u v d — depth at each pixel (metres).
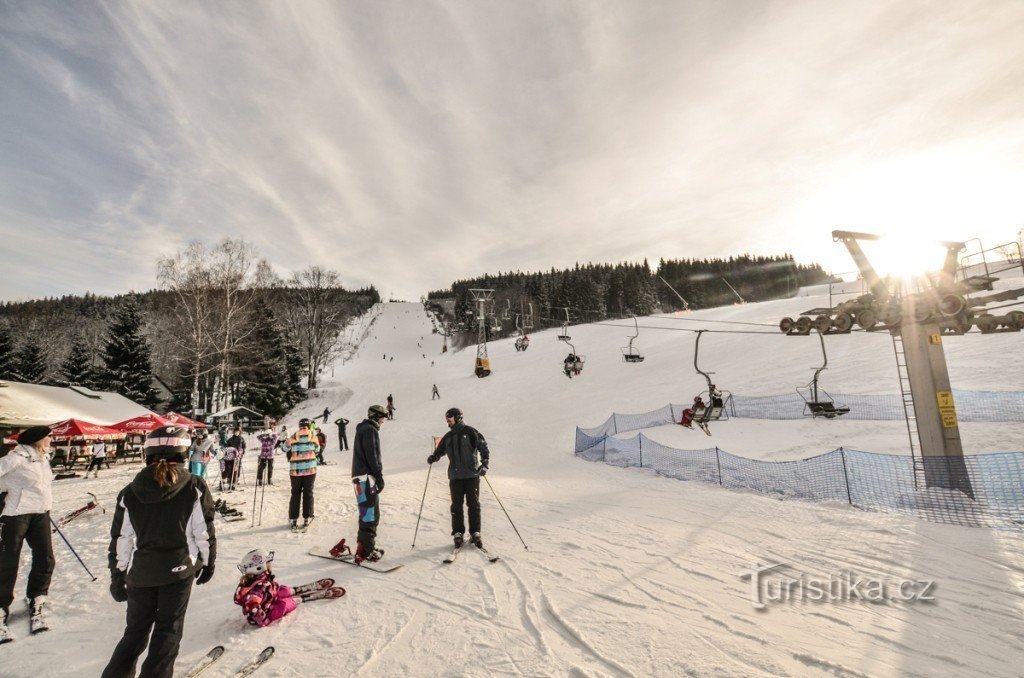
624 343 50.47
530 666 3.16
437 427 26.92
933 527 6.13
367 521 5.52
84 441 17.53
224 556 5.87
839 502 7.69
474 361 60.56
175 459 3.00
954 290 8.78
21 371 40.91
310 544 6.32
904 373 18.28
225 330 36.41
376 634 3.71
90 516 8.37
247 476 14.09
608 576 4.89
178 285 33.88
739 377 24.19
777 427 15.58
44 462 4.37
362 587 4.73
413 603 4.30
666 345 42.03
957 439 8.58
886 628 3.61
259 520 7.82
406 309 140.38
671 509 8.06
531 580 4.81
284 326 52.44
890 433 12.62
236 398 44.50
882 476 8.50
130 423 15.95
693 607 4.07
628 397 26.77
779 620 3.79
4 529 4.02
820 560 5.20
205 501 3.01
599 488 10.71
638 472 12.73
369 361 80.19
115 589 2.83
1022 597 4.08
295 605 4.23
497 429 25.14
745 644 3.39
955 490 7.36
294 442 7.47
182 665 3.28
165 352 45.41
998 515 6.36
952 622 3.68
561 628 3.73
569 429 22.77
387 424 30.08
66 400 18.59
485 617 3.97
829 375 20.53
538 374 42.25
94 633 3.91
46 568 4.20
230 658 3.38
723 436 15.77
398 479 13.15
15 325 59.69
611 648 3.38
